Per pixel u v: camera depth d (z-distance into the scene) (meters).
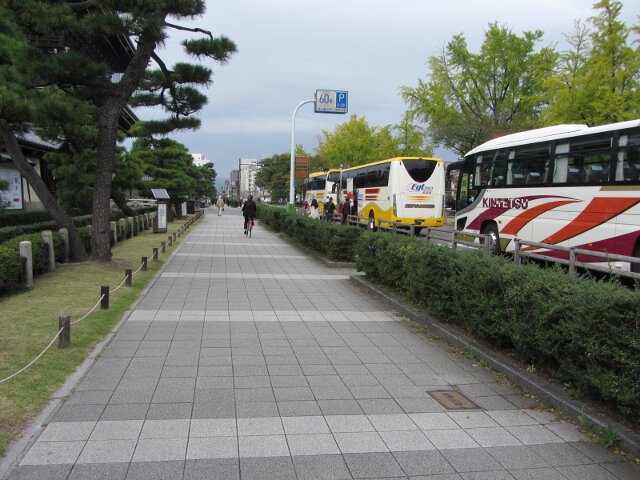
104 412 3.52
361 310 7.31
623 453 3.10
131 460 2.87
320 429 3.38
